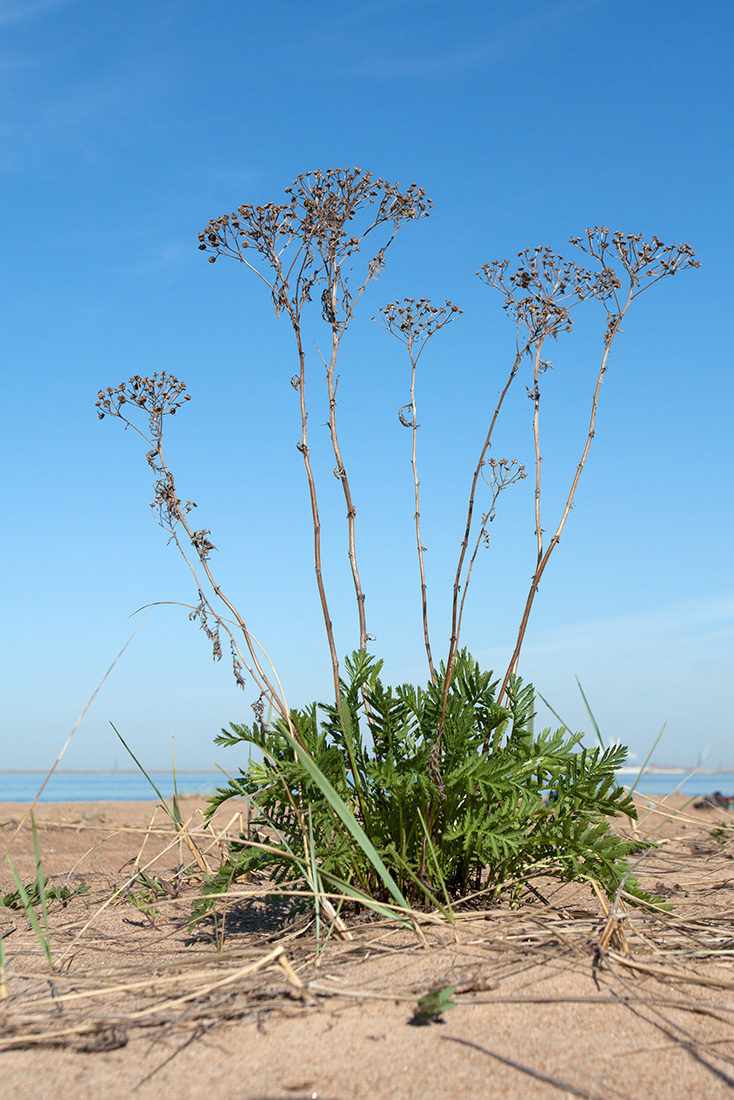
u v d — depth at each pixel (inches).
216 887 124.6
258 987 95.8
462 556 125.4
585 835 126.0
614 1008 87.2
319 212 127.0
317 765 124.3
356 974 98.7
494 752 133.2
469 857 130.3
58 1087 73.2
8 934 134.2
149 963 111.8
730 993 92.7
